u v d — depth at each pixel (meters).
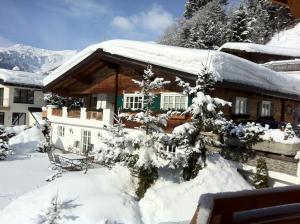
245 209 1.82
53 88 23.42
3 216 10.05
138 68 15.92
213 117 10.98
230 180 10.60
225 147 12.01
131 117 11.80
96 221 8.93
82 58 20.47
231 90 15.23
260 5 60.62
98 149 12.26
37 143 25.44
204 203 1.68
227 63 13.70
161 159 11.13
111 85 19.92
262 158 10.88
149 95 11.93
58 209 9.20
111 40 18.44
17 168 17.80
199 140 11.02
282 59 36.88
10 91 36.31
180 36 63.12
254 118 16.97
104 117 18.61
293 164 10.02
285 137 10.46
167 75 15.04
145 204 10.18
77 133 21.47
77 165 16.67
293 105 21.33
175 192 10.20
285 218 1.91
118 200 10.04
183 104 14.98
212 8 64.12
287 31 56.94
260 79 15.60
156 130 11.63
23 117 37.62
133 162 11.25
